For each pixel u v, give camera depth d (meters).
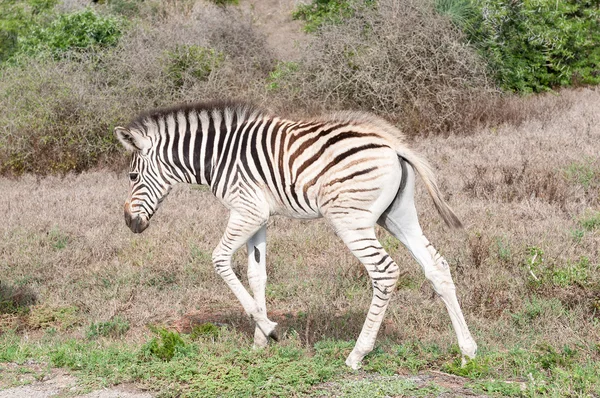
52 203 11.88
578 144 12.86
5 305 8.23
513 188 10.91
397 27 15.93
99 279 8.80
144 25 18.62
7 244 9.83
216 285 8.55
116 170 14.46
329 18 18.36
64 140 14.78
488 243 8.80
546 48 18.45
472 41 17.47
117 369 5.84
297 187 6.05
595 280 7.63
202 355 6.09
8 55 21.36
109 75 15.95
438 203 5.85
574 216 9.74
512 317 7.07
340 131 5.90
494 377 5.60
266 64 19.61
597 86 18.89
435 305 7.50
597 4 19.81
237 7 25.06
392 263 5.83
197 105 6.52
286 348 6.19
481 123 15.34
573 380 5.33
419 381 5.53
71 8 23.55
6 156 14.74
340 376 5.68
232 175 6.34
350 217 5.84
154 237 9.97
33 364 6.18
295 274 8.65
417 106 15.48
